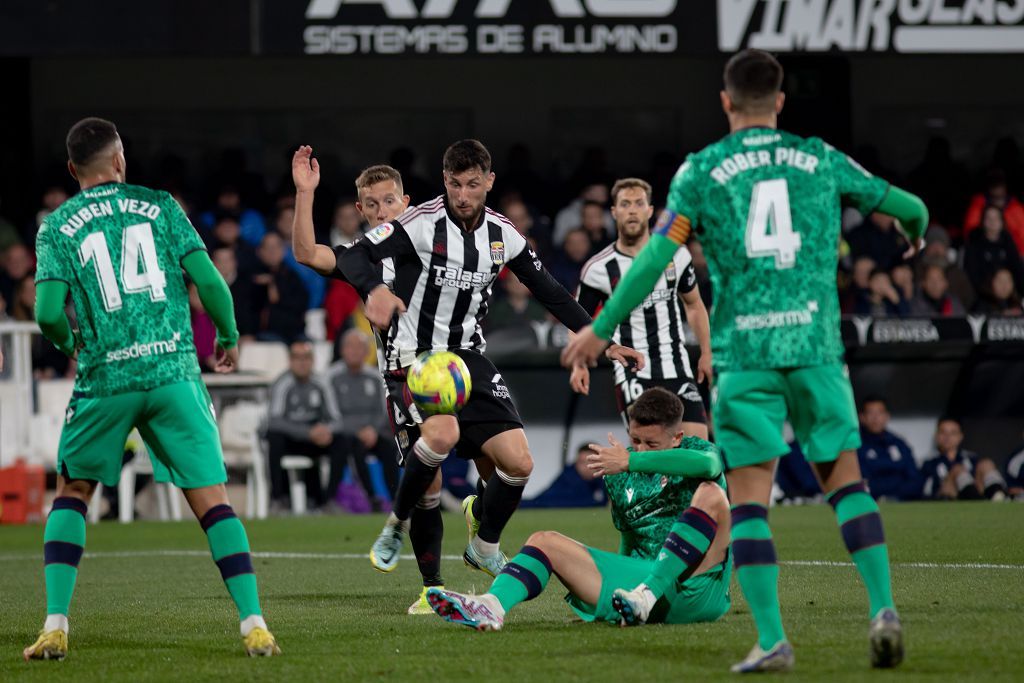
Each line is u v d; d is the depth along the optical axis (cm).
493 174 2091
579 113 6506
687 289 3089
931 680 1323
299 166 2050
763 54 1491
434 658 1544
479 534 2100
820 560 2714
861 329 4912
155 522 4594
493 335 4869
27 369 4791
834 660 1452
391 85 6425
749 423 1447
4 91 5962
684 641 1620
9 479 4681
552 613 1944
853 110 6544
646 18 5053
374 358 5325
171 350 1619
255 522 4388
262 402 4956
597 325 1473
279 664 1527
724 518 1764
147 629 1891
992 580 2255
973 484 4866
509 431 2073
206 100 6322
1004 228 5547
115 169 1675
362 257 2003
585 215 5484
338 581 2570
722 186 1459
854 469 1472
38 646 1597
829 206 1466
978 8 5084
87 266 1608
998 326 4959
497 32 5022
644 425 1809
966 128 6600
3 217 5934
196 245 1641
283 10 4991
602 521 4025
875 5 5072
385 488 4841
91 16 4966
